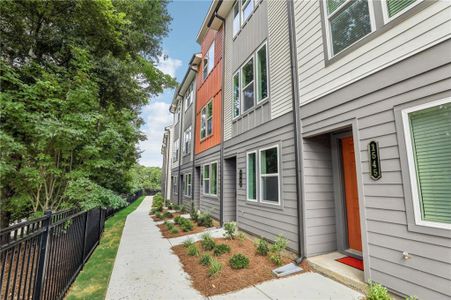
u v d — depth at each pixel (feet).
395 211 8.91
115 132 16.60
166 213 36.42
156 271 13.20
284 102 16.72
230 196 27.25
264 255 14.51
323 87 13.00
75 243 12.62
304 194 13.70
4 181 13.64
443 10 7.98
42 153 13.89
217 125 30.76
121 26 20.57
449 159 7.72
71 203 15.11
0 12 15.20
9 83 14.29
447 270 7.32
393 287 8.73
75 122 14.47
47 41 17.39
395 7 9.64
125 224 29.66
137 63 23.12
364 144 10.36
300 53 15.06
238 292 10.22
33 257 7.69
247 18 23.58
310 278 11.29
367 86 10.43
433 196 8.00
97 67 19.11
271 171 17.93
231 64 27.20
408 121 8.75
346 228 13.57
